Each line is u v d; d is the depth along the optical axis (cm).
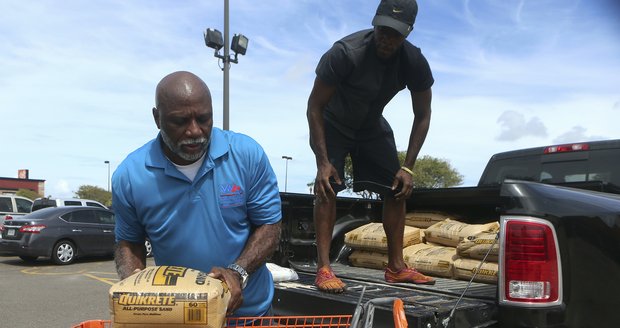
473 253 341
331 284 305
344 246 436
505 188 238
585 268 227
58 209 1291
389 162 352
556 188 237
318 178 320
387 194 347
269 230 224
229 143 215
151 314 161
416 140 333
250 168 217
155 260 224
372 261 404
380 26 293
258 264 214
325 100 322
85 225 1303
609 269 228
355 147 355
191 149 192
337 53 307
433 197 414
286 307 312
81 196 6078
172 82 188
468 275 341
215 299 164
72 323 661
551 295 225
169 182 209
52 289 915
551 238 227
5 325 649
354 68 310
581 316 226
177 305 161
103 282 998
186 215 211
